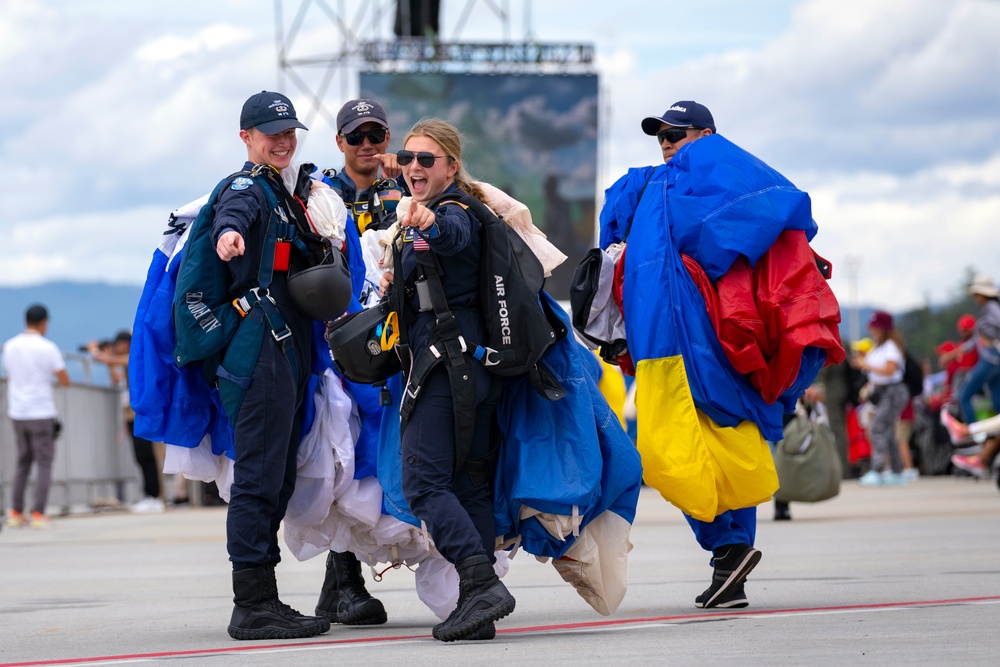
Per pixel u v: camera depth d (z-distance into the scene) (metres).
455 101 54.69
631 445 9.73
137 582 14.89
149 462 32.00
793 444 21.66
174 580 15.04
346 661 8.39
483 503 9.56
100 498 32.56
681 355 10.49
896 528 19.47
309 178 10.37
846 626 9.48
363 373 9.62
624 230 11.12
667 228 10.67
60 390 29.98
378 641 9.42
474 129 54.78
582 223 55.06
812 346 10.69
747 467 10.59
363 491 10.39
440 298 9.16
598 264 11.02
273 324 9.72
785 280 10.51
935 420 39.84
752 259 10.46
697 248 10.57
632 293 10.71
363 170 11.59
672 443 10.44
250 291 9.71
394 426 9.93
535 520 9.59
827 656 8.13
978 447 30.05
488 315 9.19
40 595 13.68
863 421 38.62
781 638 8.97
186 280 9.67
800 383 10.88
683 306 10.55
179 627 10.77
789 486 21.59
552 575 14.64
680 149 11.17
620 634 9.44
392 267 9.67
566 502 9.27
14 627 11.08
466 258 9.20
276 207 9.83
